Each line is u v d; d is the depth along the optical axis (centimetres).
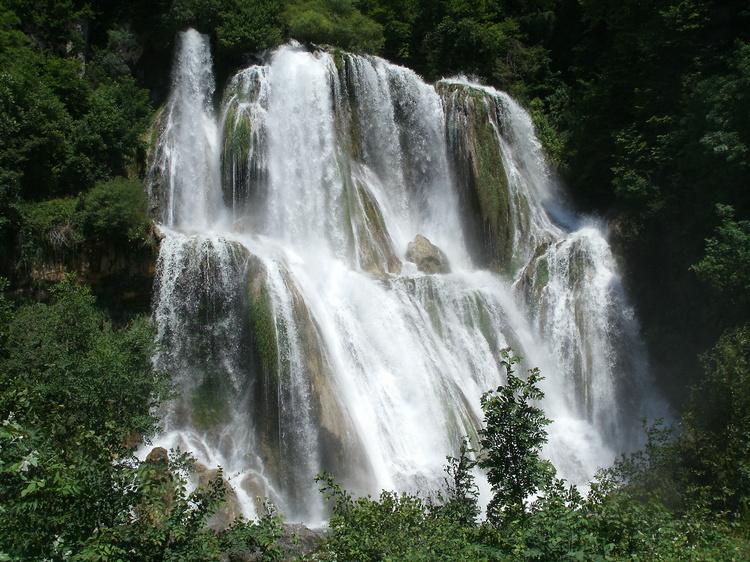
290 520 1848
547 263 2658
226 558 1204
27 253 2180
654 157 2498
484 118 3067
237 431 2017
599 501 1084
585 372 2438
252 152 2753
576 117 3247
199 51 3172
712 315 2020
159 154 2852
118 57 3044
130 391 1459
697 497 1250
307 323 2077
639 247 2516
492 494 1931
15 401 898
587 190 3077
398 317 2345
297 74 2956
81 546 786
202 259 2177
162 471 917
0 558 729
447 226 3044
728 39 2502
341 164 2822
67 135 2523
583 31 3828
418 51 3841
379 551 920
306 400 1958
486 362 2409
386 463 2028
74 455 861
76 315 1544
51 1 2928
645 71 2855
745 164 2003
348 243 2675
